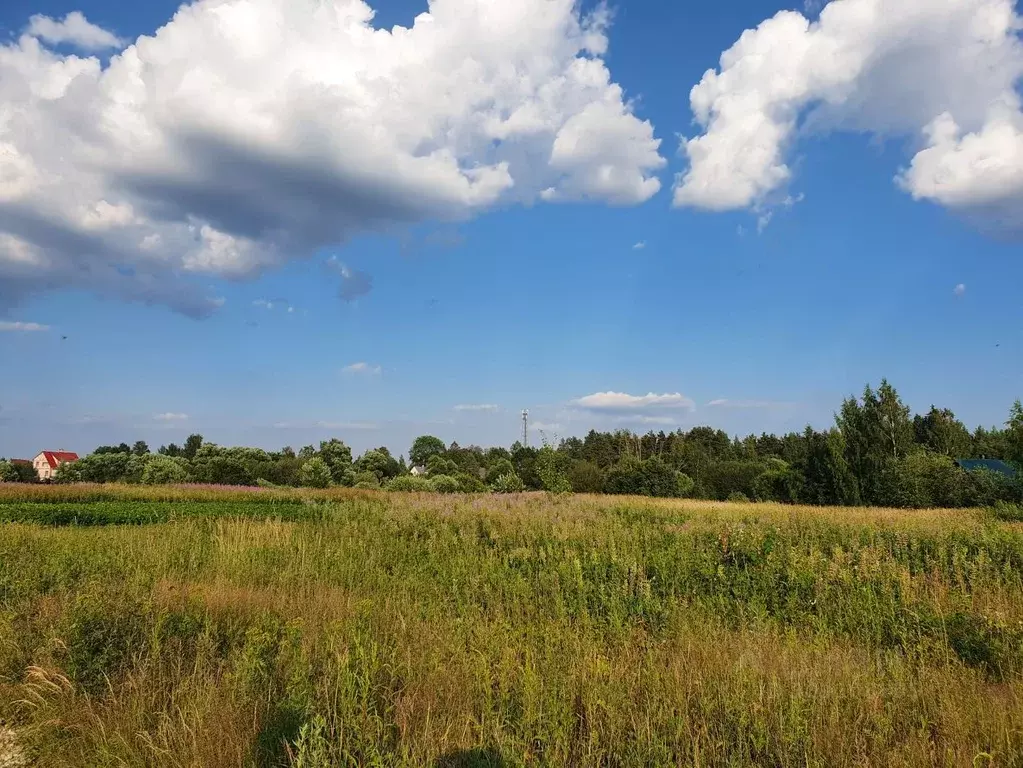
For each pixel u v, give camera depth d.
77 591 7.71
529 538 13.59
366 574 10.63
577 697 5.25
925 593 8.93
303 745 3.96
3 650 5.99
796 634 7.57
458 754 4.25
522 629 6.83
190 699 4.95
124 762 4.21
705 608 8.58
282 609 7.61
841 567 9.98
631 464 51.50
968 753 4.30
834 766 4.15
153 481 49.16
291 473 58.31
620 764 4.31
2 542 11.07
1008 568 9.99
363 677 4.98
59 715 4.90
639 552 11.02
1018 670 6.31
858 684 5.32
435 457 71.50
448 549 13.00
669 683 5.22
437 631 6.89
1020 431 26.17
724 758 4.28
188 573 10.34
